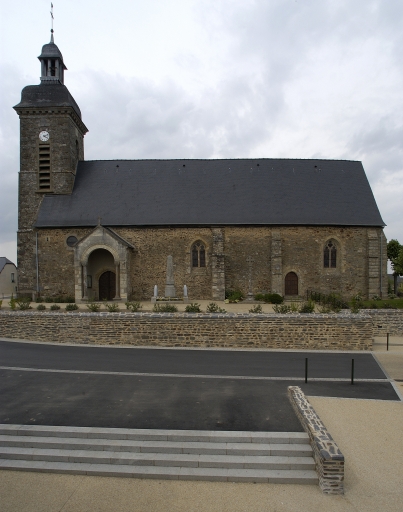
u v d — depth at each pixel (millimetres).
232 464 6469
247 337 14547
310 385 10086
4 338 15906
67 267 24625
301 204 25891
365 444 7066
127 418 7750
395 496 5766
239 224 24594
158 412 8070
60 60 27422
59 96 26375
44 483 6176
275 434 7020
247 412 8078
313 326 14484
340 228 25094
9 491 5961
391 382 10422
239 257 24828
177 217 24922
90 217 24953
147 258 24641
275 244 24469
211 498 5805
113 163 28062
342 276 25109
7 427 7301
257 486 6117
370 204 26422
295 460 6523
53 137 26359
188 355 13219
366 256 25266
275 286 24375
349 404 8844
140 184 26859
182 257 24641
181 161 28141
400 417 8156
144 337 14766
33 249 25797
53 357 12789
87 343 15000
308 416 7344
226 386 9812
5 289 45062
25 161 26484
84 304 21797
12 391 9375
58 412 8055
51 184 26266
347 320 14445
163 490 6000
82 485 6129
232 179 27219
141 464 6566
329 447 6176
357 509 5531
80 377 10531
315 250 25000
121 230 24688
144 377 10562
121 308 18641
